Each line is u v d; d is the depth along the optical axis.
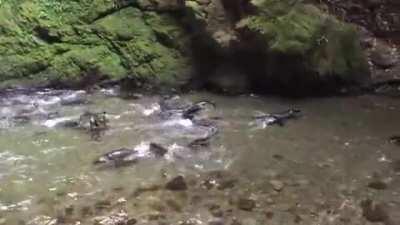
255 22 11.73
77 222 7.80
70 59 12.73
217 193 8.48
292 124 10.73
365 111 11.28
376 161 9.34
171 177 8.97
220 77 12.35
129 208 8.14
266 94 12.27
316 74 11.77
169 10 13.05
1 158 9.60
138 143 10.07
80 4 13.20
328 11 14.15
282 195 8.41
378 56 13.34
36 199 8.41
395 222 7.70
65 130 10.63
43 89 12.61
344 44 12.19
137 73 12.66
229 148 9.86
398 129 10.46
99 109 11.57
